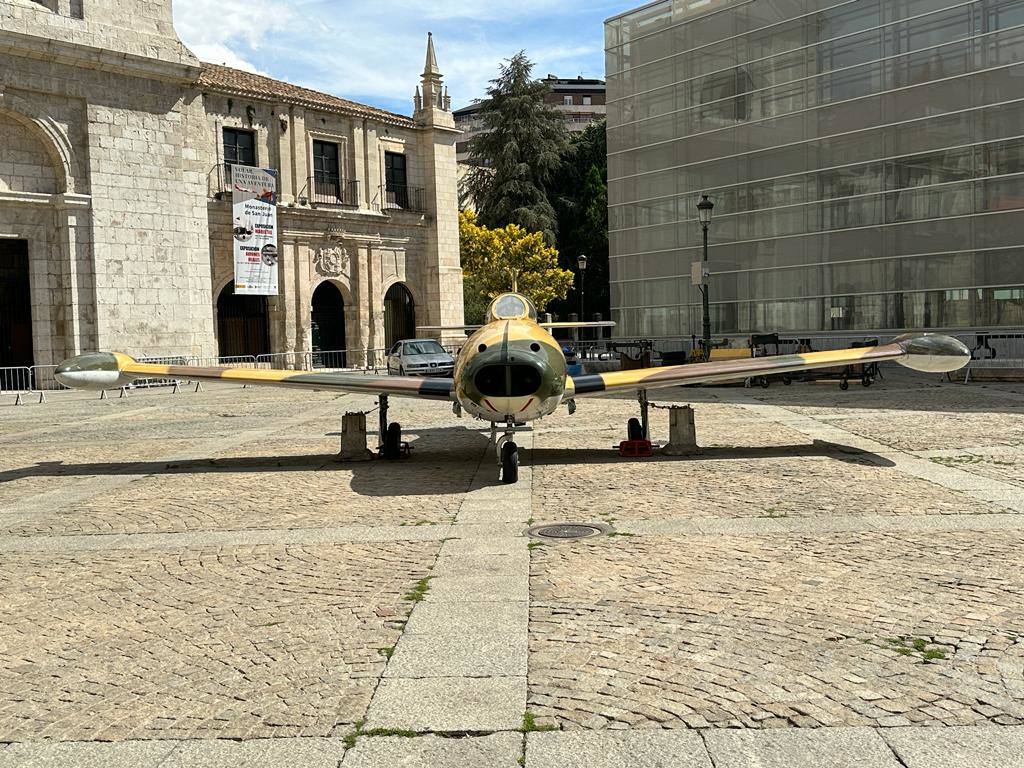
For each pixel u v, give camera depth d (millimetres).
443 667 5082
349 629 5789
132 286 33656
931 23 34438
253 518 9578
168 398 29391
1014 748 3990
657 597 6285
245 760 4074
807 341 34125
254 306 42219
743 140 41219
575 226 66812
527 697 4648
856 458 12430
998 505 9062
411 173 47969
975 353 33250
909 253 35719
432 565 7336
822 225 38500
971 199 33688
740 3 40844
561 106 115500
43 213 32031
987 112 33031
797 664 5004
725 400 22734
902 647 5219
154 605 6500
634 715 4410
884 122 36125
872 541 7758
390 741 4207
